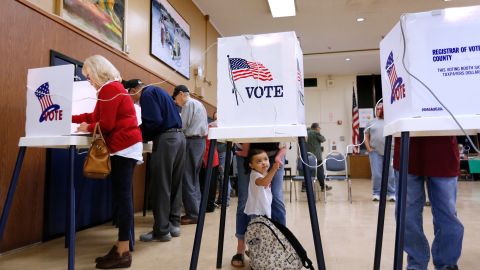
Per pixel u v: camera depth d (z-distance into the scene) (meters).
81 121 1.94
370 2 5.48
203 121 3.00
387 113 1.19
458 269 1.61
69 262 1.43
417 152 1.46
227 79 1.26
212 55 6.24
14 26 2.04
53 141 1.54
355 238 2.29
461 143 7.66
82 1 2.69
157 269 1.66
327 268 1.66
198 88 5.29
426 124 0.95
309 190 1.18
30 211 2.16
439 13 0.97
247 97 1.24
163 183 2.22
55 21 2.37
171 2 4.50
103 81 1.72
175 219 2.40
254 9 5.78
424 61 0.98
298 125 1.18
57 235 2.39
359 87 10.05
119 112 1.71
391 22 6.28
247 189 1.80
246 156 1.82
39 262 1.81
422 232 1.48
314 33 6.82
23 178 2.11
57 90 1.59
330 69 9.54
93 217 2.79
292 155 9.38
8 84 2.00
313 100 10.27
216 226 2.76
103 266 1.67
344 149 9.88
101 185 2.91
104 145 1.58
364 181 7.89
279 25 6.39
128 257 1.70
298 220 2.96
